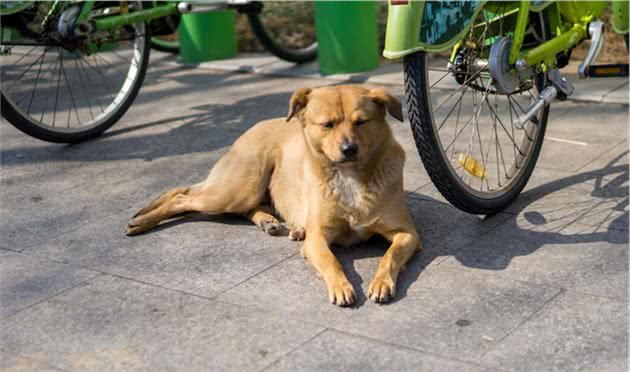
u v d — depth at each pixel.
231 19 7.76
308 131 3.72
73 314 3.43
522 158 4.34
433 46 3.57
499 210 4.14
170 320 3.33
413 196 4.47
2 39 5.33
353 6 6.82
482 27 4.01
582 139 5.14
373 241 4.00
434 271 3.62
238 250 3.95
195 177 4.98
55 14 5.41
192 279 3.68
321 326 3.21
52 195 4.81
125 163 5.28
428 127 3.68
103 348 3.16
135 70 5.95
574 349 2.97
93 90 7.02
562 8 4.27
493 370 2.87
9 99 5.24
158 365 3.03
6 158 5.45
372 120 3.65
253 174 4.23
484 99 4.18
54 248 4.10
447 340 3.07
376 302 3.37
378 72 6.93
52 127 5.48
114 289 3.63
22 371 3.04
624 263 3.58
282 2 9.05
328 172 3.75
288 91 6.72
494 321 3.19
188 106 6.48
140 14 5.75
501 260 3.69
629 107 5.50
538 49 3.92
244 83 7.07
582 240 3.82
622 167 4.66
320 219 3.79
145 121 6.15
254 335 3.18
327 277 3.48
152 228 4.27
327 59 7.00
